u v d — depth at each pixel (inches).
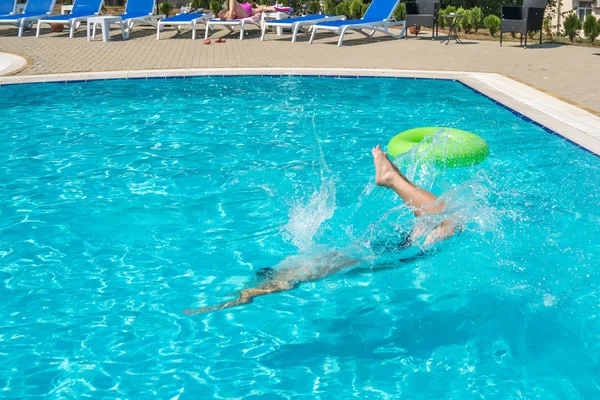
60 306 163.5
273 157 281.0
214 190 241.3
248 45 634.2
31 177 256.2
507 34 721.6
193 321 157.0
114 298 167.5
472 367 139.6
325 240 195.6
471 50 593.3
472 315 158.4
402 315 159.2
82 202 230.5
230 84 446.9
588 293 167.5
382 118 347.9
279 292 169.2
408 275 175.5
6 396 129.9
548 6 855.1
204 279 177.0
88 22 652.7
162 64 512.4
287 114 358.6
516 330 152.7
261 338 150.2
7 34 723.4
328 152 287.1
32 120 346.3
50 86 437.4
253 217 215.9
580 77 443.5
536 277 174.7
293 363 141.3
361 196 230.1
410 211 191.5
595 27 657.0
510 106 356.8
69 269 182.5
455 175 250.7
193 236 202.7
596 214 214.2
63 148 295.3
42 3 753.0
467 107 370.9
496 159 271.7
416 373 137.9
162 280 176.6
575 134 296.4
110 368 139.2
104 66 501.4
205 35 692.1
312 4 880.3
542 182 243.8
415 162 255.1
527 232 198.8
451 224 190.7
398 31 743.1
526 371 138.2
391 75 458.9
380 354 143.9
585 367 139.3
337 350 145.7
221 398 130.0
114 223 212.8
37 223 212.8
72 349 145.8
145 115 357.7
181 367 139.7
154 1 741.3
